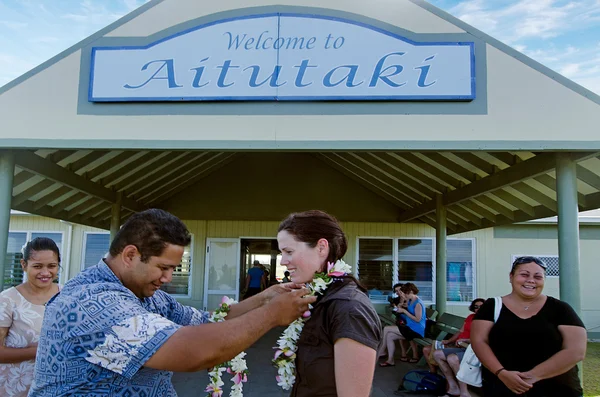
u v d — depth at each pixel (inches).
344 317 58.5
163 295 72.1
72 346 52.1
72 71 178.7
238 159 410.9
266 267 479.5
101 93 176.4
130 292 57.7
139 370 54.7
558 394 104.3
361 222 405.4
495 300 115.9
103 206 337.7
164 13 179.3
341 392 56.1
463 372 133.9
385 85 173.0
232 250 407.5
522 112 171.0
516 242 406.6
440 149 171.2
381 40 175.0
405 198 359.6
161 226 58.1
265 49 175.9
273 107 175.2
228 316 74.1
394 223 406.3
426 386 204.5
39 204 272.1
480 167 225.8
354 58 174.7
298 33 176.2
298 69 174.7
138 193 343.6
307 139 173.2
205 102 176.2
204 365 51.0
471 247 406.9
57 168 217.2
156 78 176.6
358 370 56.2
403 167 288.8
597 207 222.8
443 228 301.1
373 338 58.5
